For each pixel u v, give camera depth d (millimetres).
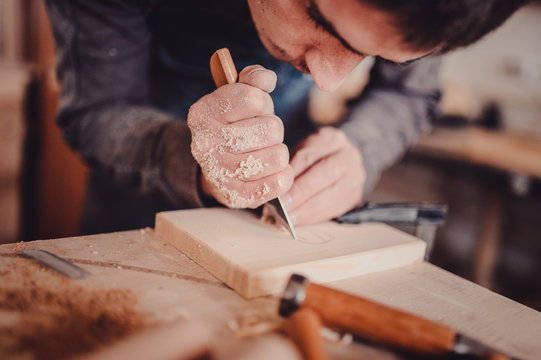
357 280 635
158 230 706
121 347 361
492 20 525
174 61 1002
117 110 925
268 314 512
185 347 373
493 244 2008
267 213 730
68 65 912
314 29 545
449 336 445
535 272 2223
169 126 816
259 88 617
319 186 766
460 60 2494
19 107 1812
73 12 857
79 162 1836
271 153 624
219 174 641
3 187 1863
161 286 546
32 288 494
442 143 1934
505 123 2309
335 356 448
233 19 863
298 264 583
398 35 461
